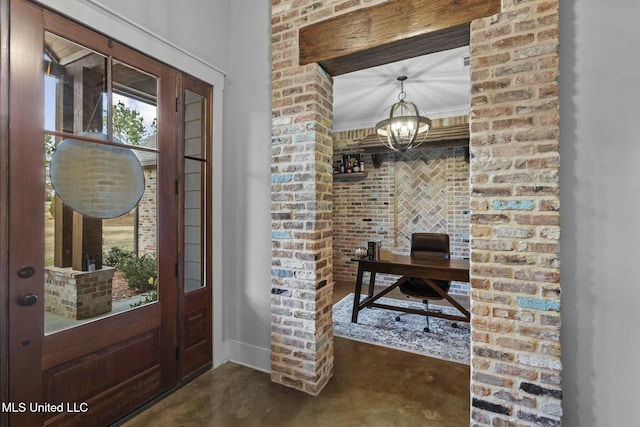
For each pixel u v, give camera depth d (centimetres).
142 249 185
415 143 353
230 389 204
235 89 244
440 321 336
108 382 166
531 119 141
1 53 128
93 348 160
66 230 151
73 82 153
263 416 177
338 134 526
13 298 132
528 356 141
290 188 204
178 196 206
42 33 141
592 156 144
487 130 149
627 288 139
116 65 171
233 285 245
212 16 231
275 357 212
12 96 131
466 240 452
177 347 205
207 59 227
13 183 132
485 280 149
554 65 138
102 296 166
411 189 490
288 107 204
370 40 179
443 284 331
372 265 331
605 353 143
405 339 287
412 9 168
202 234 226
